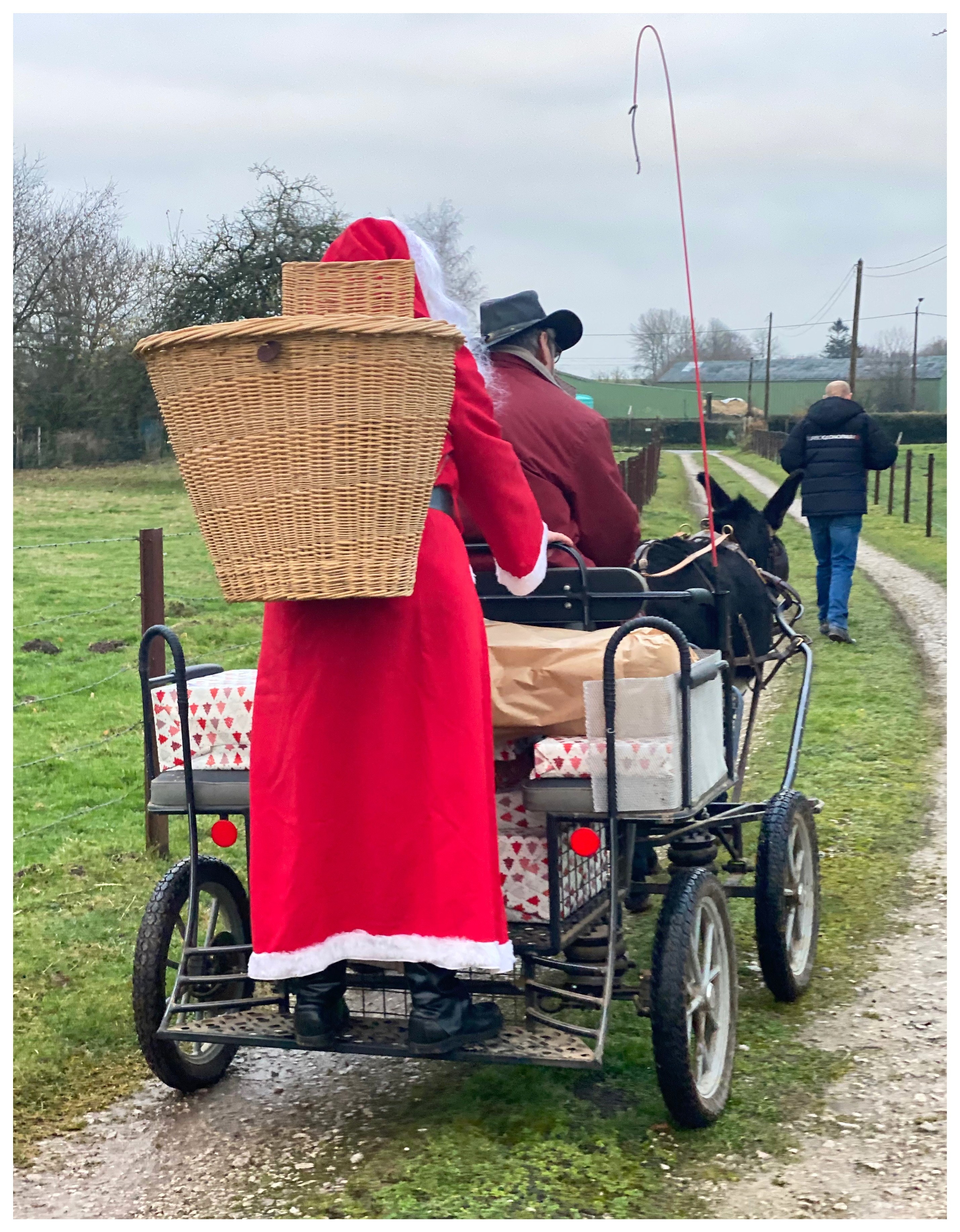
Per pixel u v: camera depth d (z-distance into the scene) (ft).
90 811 22.53
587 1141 11.29
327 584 9.47
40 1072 12.95
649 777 10.94
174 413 9.73
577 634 12.00
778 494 23.04
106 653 38.19
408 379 9.28
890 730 26.63
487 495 11.04
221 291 104.94
